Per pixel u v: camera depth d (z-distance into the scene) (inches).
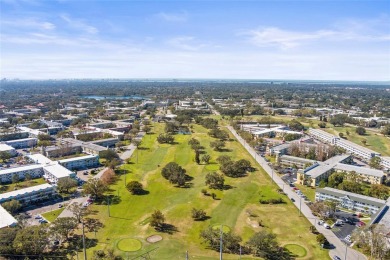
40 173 7598.4
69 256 4264.3
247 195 6476.4
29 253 4158.5
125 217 5472.4
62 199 6210.6
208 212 5693.9
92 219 5369.1
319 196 6235.2
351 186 6437.0
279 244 4665.4
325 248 4571.9
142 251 4421.8
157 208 5851.4
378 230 4478.3
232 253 4439.0
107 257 4089.6
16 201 5575.8
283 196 6441.9
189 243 4682.6
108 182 6993.1
